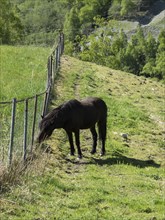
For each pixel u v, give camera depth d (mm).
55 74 25172
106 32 92250
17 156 11273
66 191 10953
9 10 76875
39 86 21406
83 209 9875
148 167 14219
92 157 14586
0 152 10953
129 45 119062
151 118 21922
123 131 18453
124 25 166875
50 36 153500
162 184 12656
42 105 17281
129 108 22234
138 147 16688
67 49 92375
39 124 13469
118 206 10375
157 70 113312
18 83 22109
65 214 9469
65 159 13836
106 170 13328
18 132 13672
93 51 89125
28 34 168500
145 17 175000
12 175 10281
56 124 13445
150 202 10820
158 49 121750
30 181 10656
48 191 10539
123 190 11617
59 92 22250
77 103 14055
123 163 14219
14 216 8914
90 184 11648
